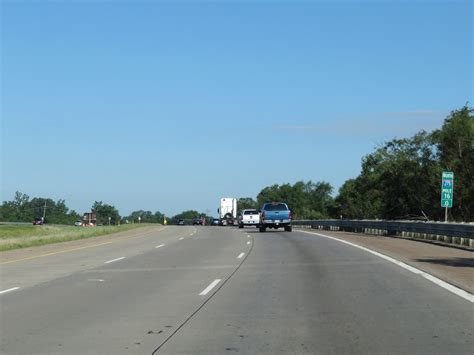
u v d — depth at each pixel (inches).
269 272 737.0
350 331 383.6
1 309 487.8
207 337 371.9
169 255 1045.8
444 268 733.9
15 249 1232.8
